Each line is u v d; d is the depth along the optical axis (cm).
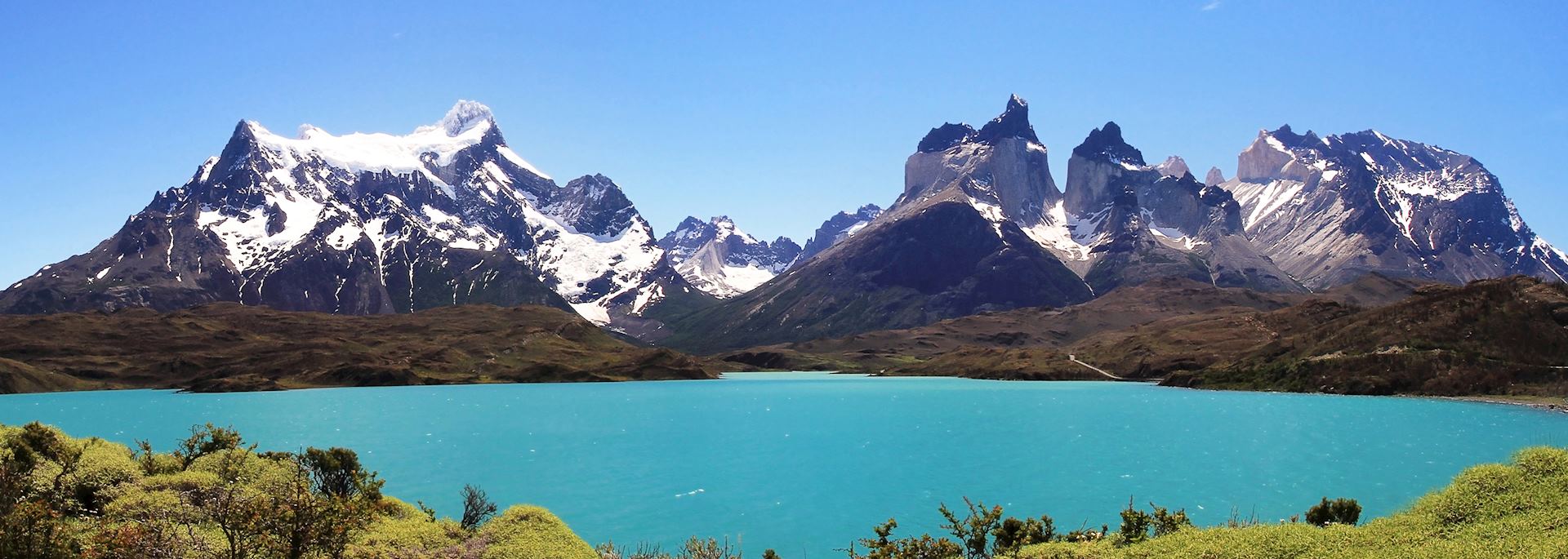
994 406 19350
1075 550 3697
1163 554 3497
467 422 16288
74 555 2994
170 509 3806
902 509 7300
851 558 4312
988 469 9544
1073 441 12162
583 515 7125
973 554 4222
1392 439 12231
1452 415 15575
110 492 4000
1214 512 7081
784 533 6425
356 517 3459
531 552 3834
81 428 15362
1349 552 3312
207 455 4872
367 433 14375
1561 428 13488
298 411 18975
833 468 9700
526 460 10644
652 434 13862
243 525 3222
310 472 4772
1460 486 3812
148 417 17688
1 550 2820
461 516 6988
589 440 13012
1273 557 3341
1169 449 11288
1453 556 3133
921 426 14762
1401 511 4012
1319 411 16612
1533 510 3509
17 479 3369
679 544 6041
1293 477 8806
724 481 8825
